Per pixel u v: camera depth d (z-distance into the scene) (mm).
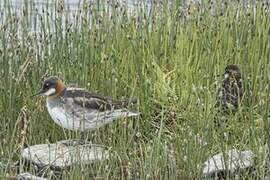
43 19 19203
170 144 13719
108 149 13492
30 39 16688
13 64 15844
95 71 15914
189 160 13164
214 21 17891
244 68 16469
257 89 15844
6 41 16406
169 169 12836
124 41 17031
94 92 14258
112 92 15625
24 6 18625
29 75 15703
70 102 13883
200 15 18172
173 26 17562
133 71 16359
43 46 16688
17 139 13867
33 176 12859
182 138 13695
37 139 14836
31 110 15156
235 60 16906
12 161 13680
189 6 18250
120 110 14086
